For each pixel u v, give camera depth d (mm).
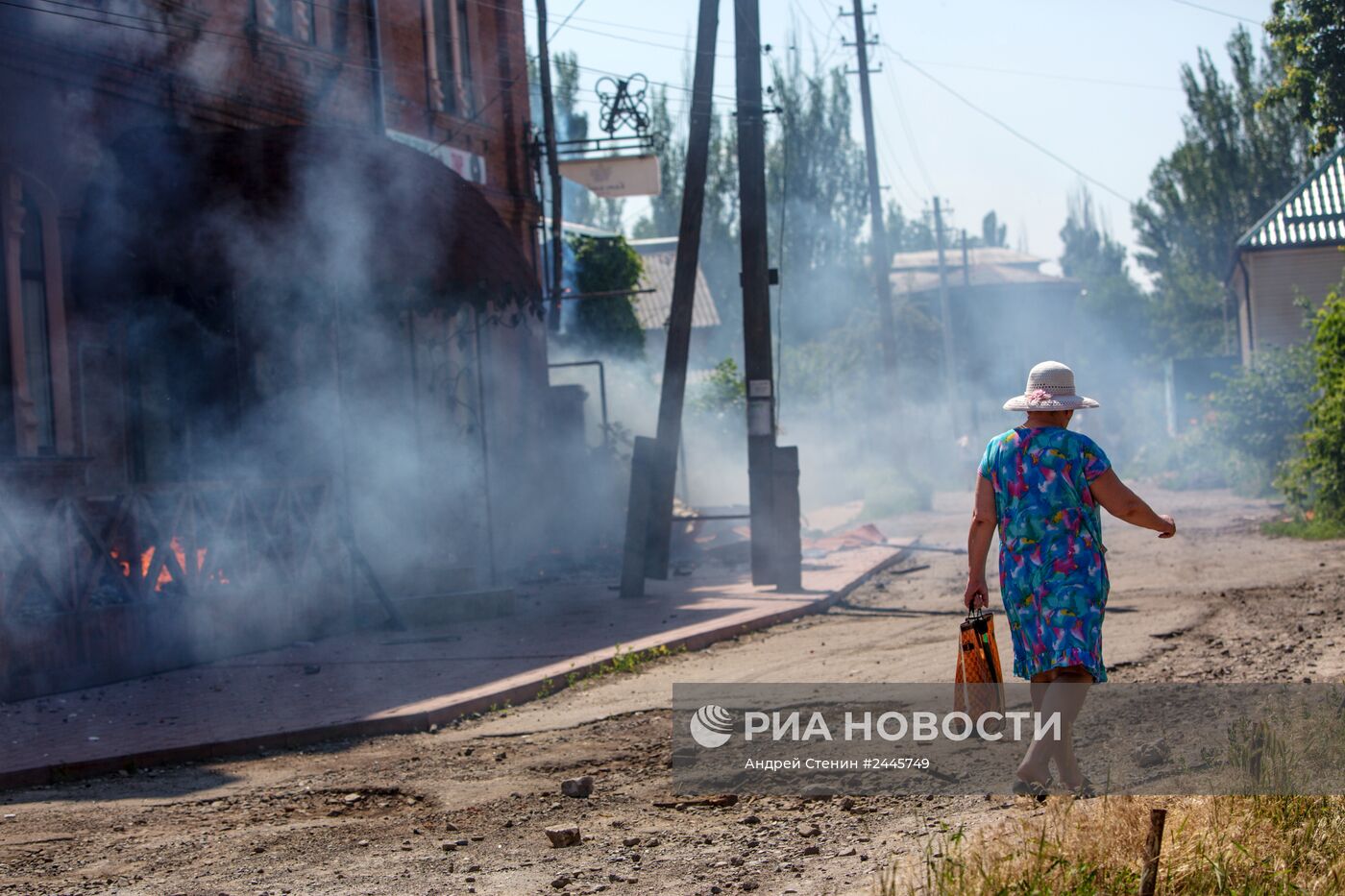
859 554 19719
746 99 16016
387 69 17547
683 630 12234
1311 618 10836
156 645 10930
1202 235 60031
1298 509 20688
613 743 7930
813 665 10320
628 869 5367
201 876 5555
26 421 11586
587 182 20672
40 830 6469
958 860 4531
